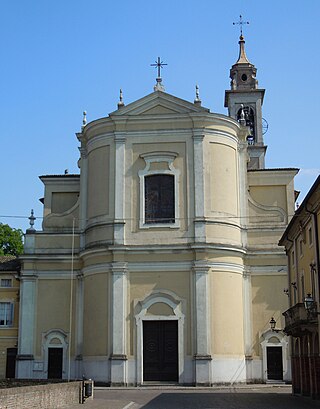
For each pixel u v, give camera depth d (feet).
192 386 117.50
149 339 121.29
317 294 89.92
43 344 130.72
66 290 132.46
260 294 129.39
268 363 127.13
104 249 123.24
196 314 120.06
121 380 118.11
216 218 124.77
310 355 95.14
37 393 63.41
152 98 128.57
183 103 128.16
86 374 123.03
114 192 126.31
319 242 89.61
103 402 83.15
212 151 127.54
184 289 122.01
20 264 139.33
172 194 126.11
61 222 135.85
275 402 86.69
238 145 134.21
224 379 119.03
